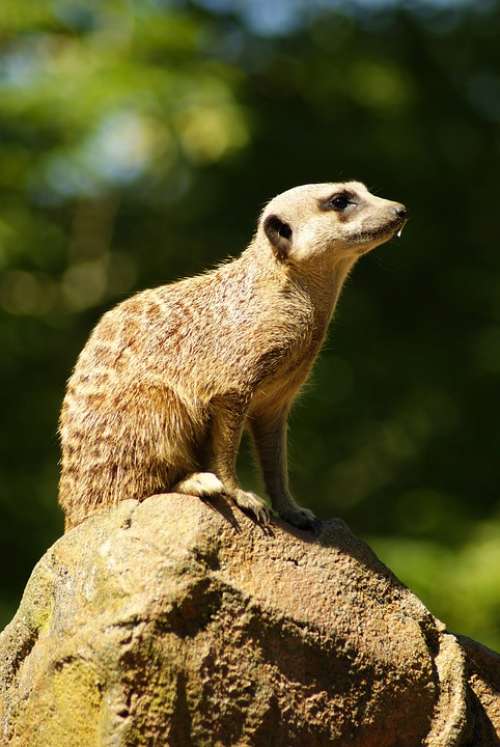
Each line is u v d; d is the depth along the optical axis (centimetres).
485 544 1692
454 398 2083
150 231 2245
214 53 2089
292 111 2138
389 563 1683
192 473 790
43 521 1902
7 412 1986
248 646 704
